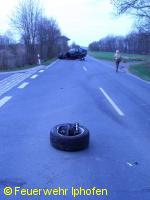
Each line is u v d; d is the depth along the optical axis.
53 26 47.78
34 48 33.56
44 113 9.33
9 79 18.20
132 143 6.68
